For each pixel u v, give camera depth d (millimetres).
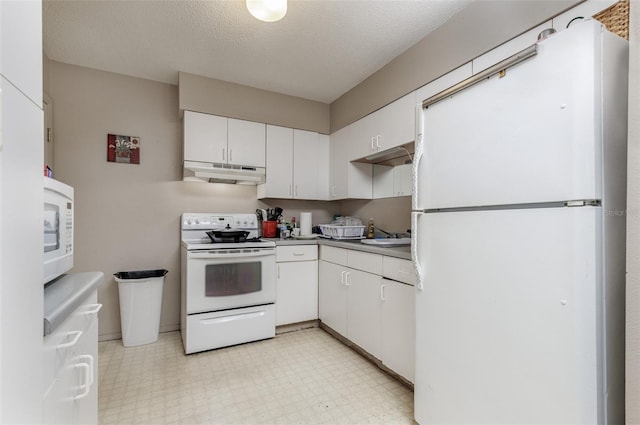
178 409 1664
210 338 2393
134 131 2740
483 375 1124
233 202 3166
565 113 899
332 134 3330
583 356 864
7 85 548
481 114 1146
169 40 2174
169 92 2873
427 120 1399
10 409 540
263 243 2619
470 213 1185
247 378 1990
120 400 1739
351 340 2385
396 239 2592
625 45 937
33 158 652
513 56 1019
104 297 2611
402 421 1580
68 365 879
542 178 953
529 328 987
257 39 2158
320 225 3217
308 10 1851
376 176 3123
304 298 2852
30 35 649
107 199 2639
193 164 2672
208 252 2395
